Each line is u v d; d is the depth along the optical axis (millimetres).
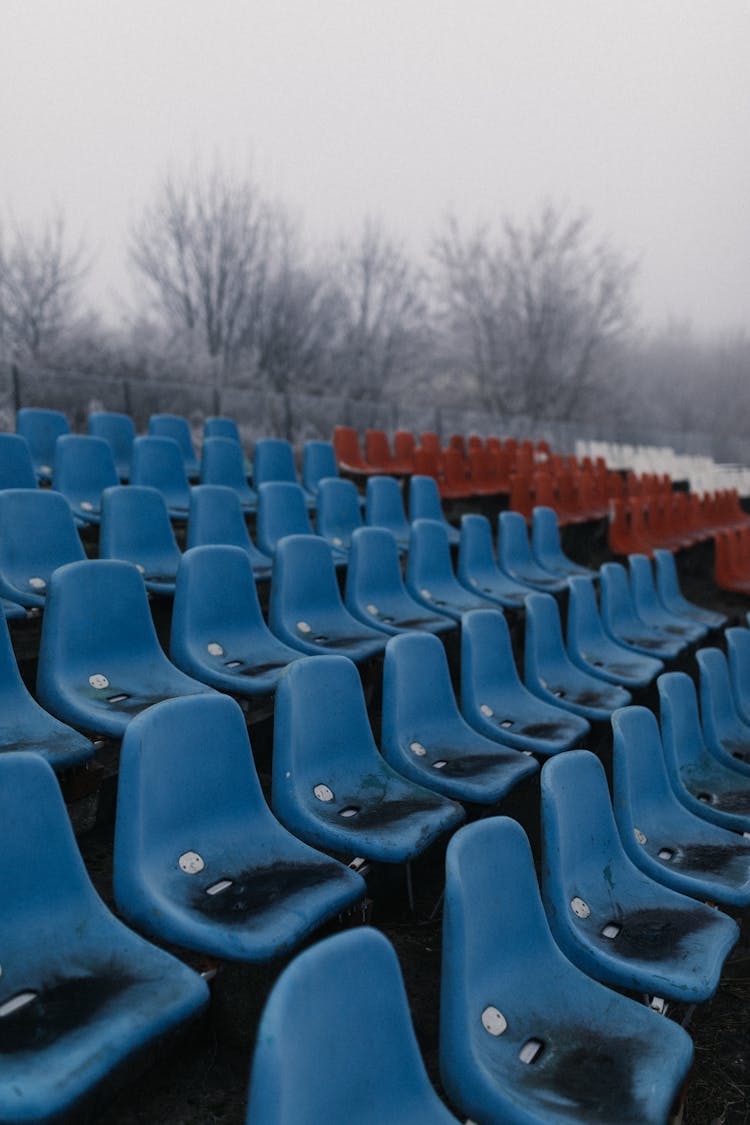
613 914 2504
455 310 29609
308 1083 1320
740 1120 2352
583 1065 1883
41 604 3674
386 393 28141
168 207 25547
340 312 27781
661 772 3348
